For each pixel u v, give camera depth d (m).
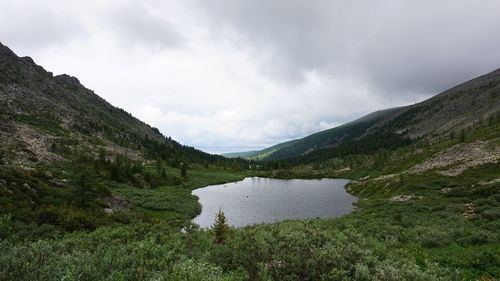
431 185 60.12
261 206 67.38
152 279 7.87
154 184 85.88
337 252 10.09
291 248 10.45
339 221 33.12
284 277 9.37
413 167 86.31
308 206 66.75
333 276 8.95
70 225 27.25
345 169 167.12
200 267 8.41
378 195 69.31
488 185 47.00
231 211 61.84
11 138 92.31
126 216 37.88
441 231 22.75
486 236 19.84
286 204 69.75
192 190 95.69
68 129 143.25
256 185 114.50
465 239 19.81
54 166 76.81
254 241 11.05
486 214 30.95
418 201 48.69
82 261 8.39
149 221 36.25
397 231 23.78
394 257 12.50
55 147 98.06
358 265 9.34
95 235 18.78
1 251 7.30
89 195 44.25
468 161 70.56
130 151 151.88
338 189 99.81
